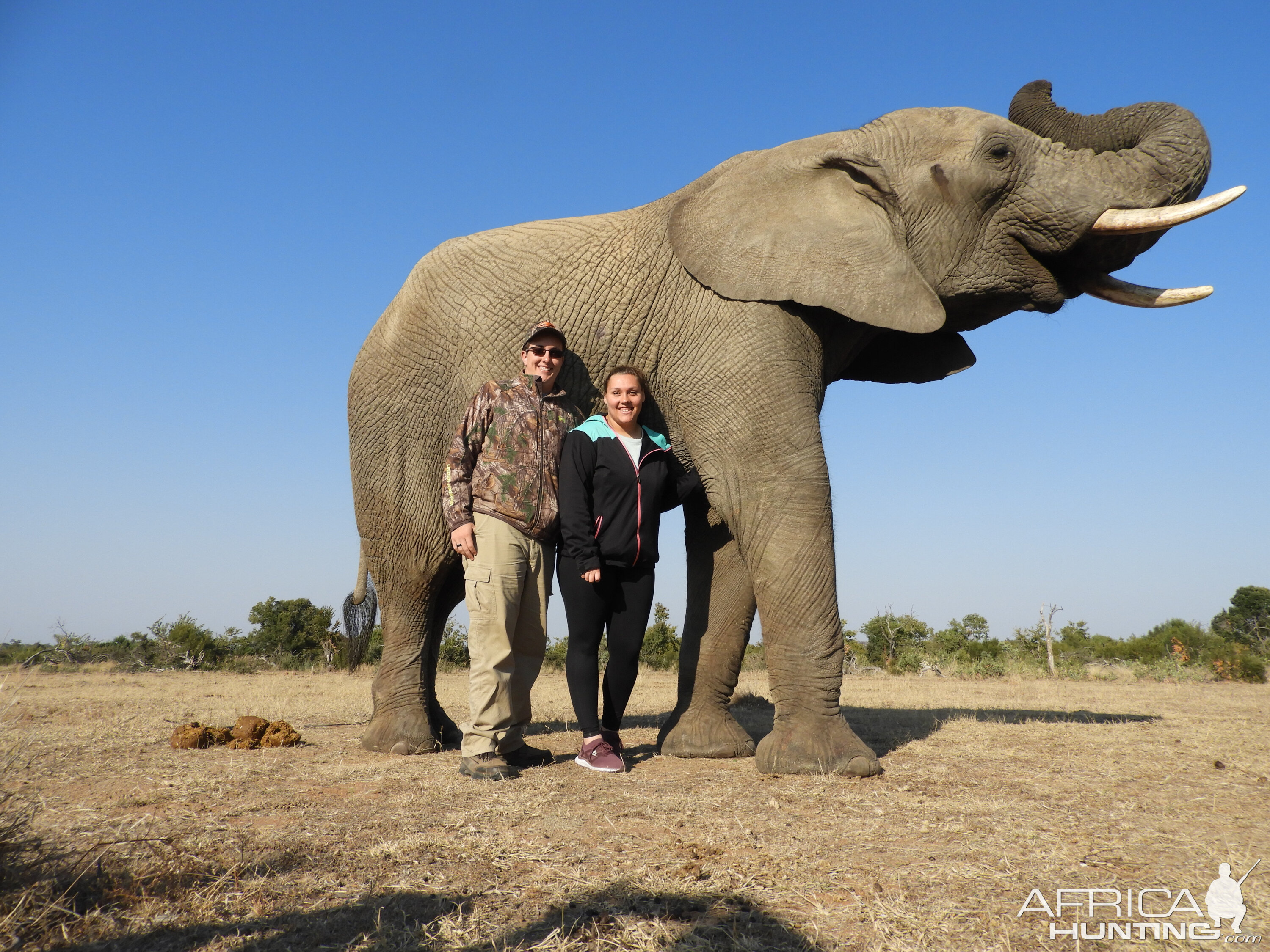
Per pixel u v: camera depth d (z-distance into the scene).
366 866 2.57
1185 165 4.55
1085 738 5.45
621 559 4.37
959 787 3.80
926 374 5.79
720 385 4.65
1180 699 9.68
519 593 4.28
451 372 5.23
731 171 5.09
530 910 2.20
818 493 4.46
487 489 4.24
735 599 5.05
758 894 2.33
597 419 4.48
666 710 8.03
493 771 4.06
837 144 4.91
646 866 2.57
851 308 4.52
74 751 4.98
